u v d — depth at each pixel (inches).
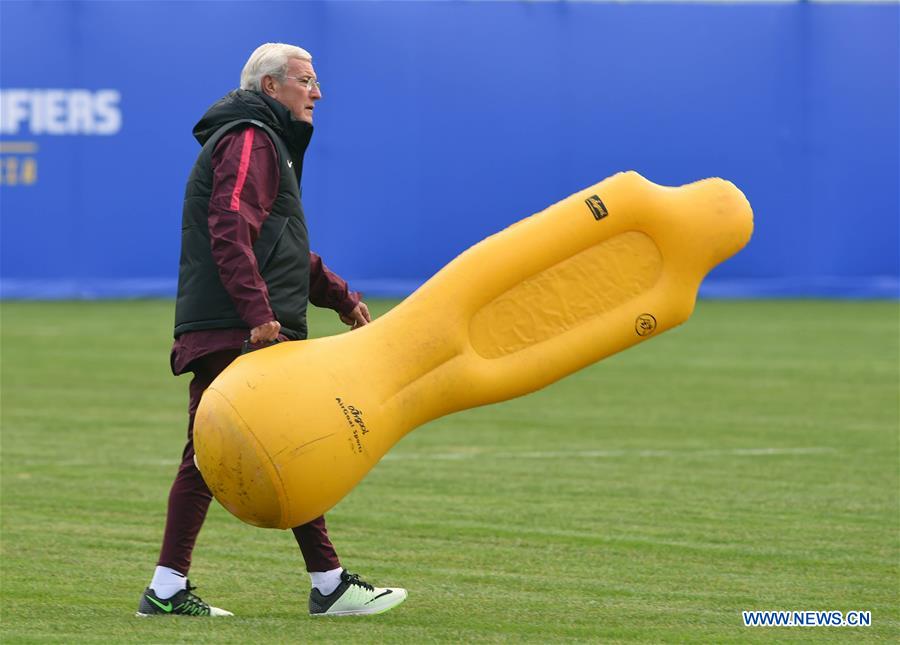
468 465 1231.5
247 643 640.4
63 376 1856.5
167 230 3038.9
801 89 3149.6
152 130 3019.2
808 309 2945.4
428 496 1084.5
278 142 697.6
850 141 3169.3
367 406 652.1
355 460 649.0
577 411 1592.0
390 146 3053.6
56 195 3014.3
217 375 702.5
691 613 728.3
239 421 634.8
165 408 1583.4
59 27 2989.7
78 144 3011.8
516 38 3078.2
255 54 713.6
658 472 1195.9
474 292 671.1
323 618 713.0
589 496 1085.8
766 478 1167.0
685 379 1883.6
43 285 3026.6
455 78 3065.9
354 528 964.0
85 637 650.2
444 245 3075.8
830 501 1066.1
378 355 661.9
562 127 3097.9
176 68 3014.3
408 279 3073.3
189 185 705.0
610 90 3107.8
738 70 3132.4
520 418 1539.1
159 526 962.7
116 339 2308.1
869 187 3181.6
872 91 3164.4
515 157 3093.0
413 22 3048.7
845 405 1633.9
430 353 667.4
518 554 883.4
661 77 3117.6
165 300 3014.3
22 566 836.6
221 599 765.3
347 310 789.2
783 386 1807.3
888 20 3157.0
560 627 692.1
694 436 1405.0
